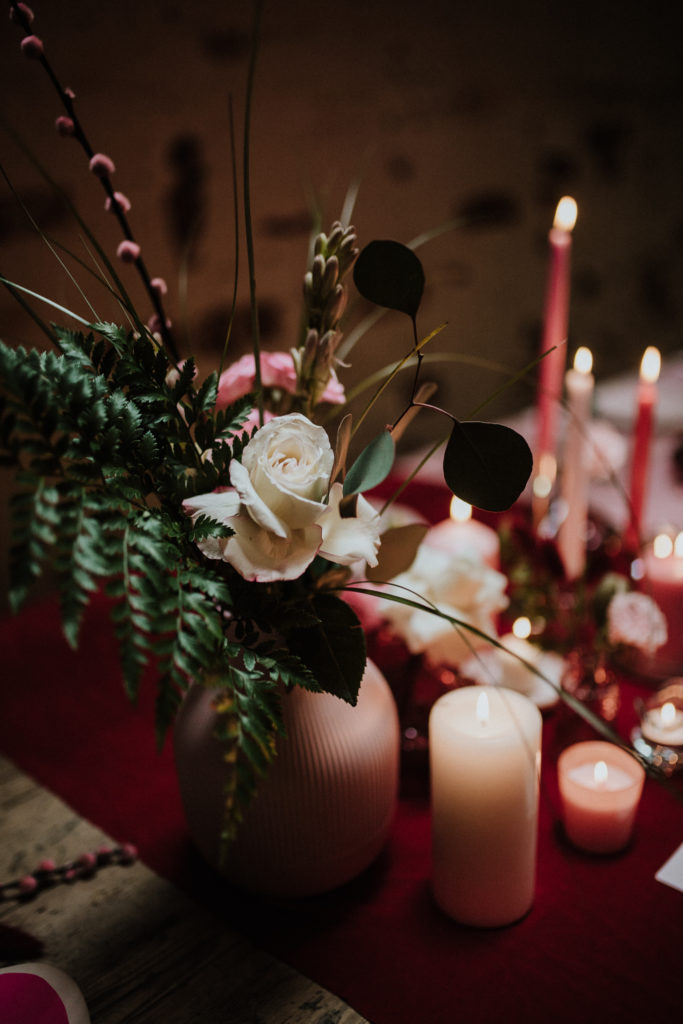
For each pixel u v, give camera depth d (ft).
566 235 3.27
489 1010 2.19
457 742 2.24
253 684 1.95
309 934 2.38
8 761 2.98
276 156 6.45
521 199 8.29
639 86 9.02
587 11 8.22
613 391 5.53
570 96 8.40
